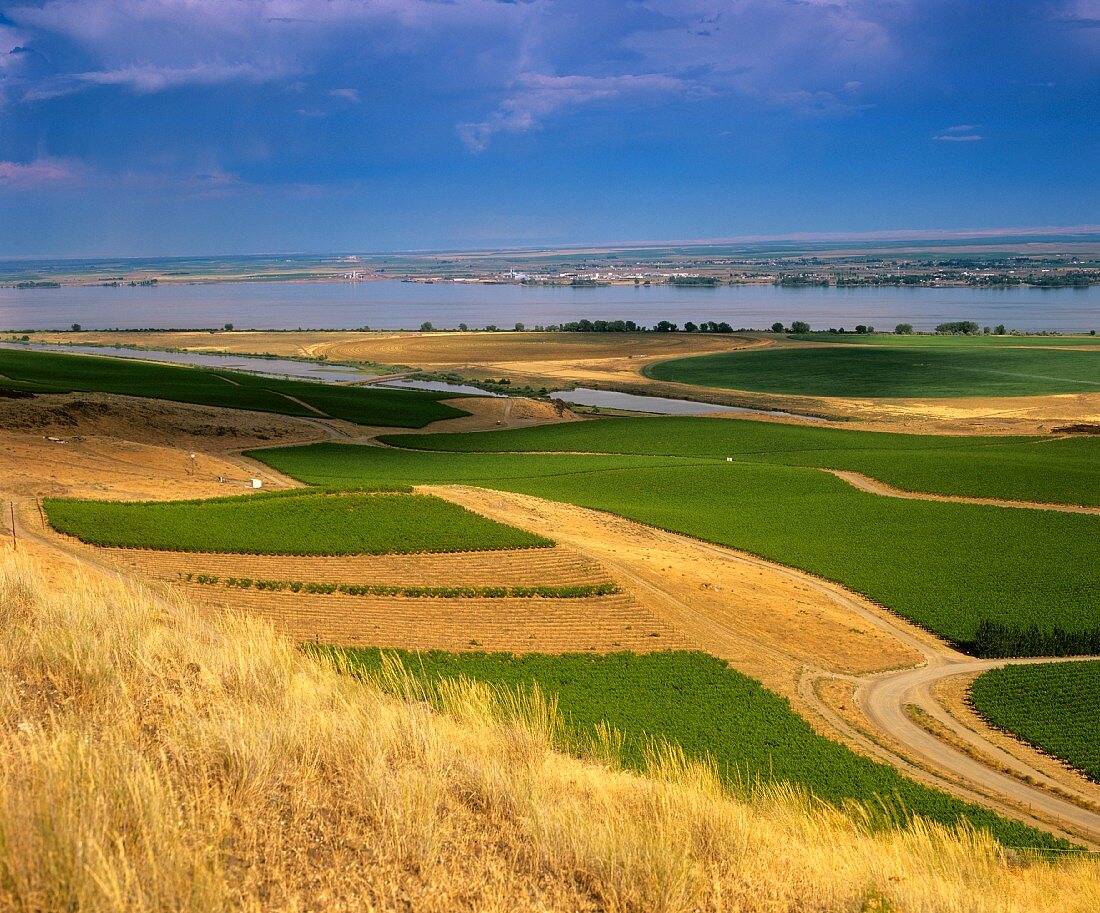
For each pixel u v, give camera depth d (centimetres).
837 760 3006
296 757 746
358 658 3384
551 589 4438
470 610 4169
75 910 466
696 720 3250
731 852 768
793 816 1038
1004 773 3139
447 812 716
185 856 528
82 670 825
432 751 820
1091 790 3031
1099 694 3800
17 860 475
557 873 659
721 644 4128
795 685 3797
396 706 970
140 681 855
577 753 1309
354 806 680
